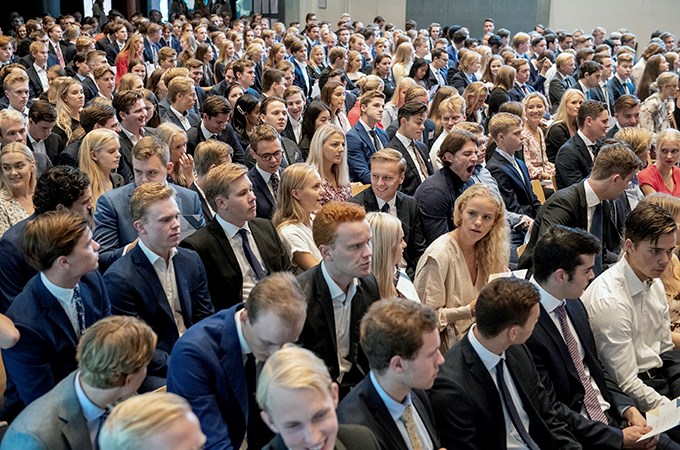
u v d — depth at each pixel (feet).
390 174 13.67
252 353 7.99
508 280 8.45
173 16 57.62
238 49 43.01
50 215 8.80
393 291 10.45
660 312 10.64
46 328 8.80
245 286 11.42
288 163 19.02
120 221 12.73
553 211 13.25
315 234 9.29
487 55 38.78
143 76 29.73
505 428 8.46
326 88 22.62
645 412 9.86
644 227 9.98
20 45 37.63
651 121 24.91
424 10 64.03
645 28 58.44
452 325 11.38
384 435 7.22
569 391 9.51
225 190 11.02
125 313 9.91
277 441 6.15
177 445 5.30
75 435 6.89
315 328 9.35
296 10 64.03
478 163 16.22
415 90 22.50
